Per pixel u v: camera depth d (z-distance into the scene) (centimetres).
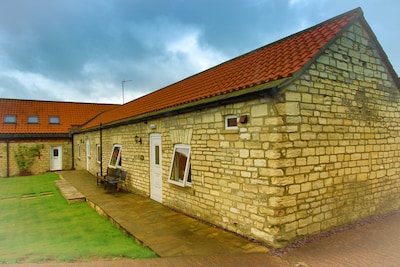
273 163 497
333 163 593
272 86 482
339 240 535
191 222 682
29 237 632
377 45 707
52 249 536
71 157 2356
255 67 718
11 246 568
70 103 2781
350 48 644
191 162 734
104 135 1497
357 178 649
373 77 702
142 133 1045
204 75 1092
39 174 2106
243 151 563
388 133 740
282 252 480
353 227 615
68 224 737
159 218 724
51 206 973
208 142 667
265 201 513
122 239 597
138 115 1077
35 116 2423
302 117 533
